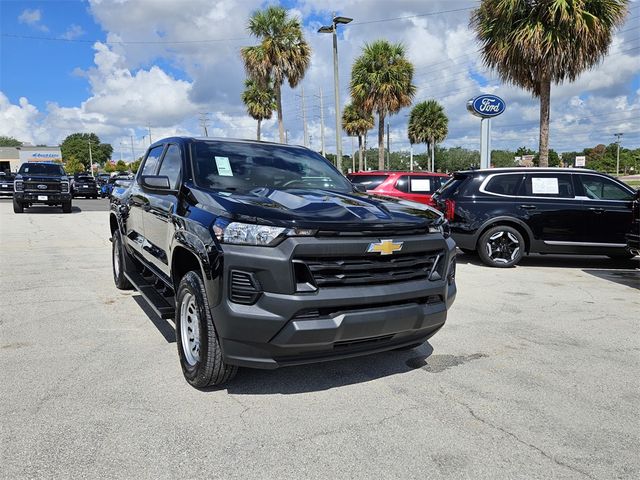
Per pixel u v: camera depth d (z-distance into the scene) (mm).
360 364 4133
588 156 118188
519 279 7824
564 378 3900
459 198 8930
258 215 3125
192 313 3639
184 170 4215
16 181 18625
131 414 3186
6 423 3045
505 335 4977
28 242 11055
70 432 2949
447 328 5188
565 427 3119
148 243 4945
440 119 45000
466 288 7148
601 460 2754
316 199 3697
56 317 5332
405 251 3373
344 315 3107
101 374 3822
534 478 2578
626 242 8180
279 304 2996
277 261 2994
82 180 34750
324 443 2885
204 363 3352
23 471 2557
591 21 12148
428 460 2727
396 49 27688
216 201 3457
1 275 7484
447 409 3340
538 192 8742
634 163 106688
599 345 4703
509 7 12617
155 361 4109
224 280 3078
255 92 41719
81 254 9562
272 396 3492
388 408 3342
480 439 2959
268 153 4801
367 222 3246
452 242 3881
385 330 3299
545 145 13734
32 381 3674
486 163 15711
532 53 12727
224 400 3410
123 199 6098
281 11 28094
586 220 8633
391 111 28547
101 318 5316
